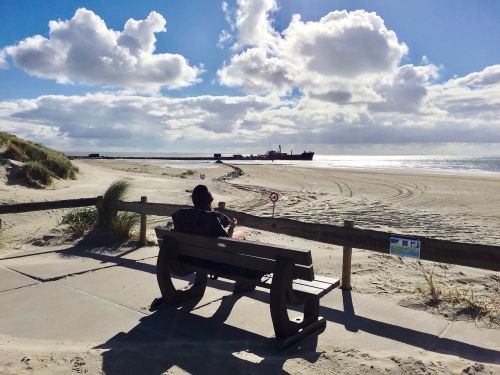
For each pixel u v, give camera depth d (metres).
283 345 3.80
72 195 15.32
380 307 4.96
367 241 5.45
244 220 6.69
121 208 8.16
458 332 4.31
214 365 3.28
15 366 3.03
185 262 4.80
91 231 8.25
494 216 13.90
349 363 3.41
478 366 3.32
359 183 28.22
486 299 5.30
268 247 3.91
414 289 5.67
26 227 9.70
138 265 6.46
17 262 6.46
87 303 4.82
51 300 4.89
